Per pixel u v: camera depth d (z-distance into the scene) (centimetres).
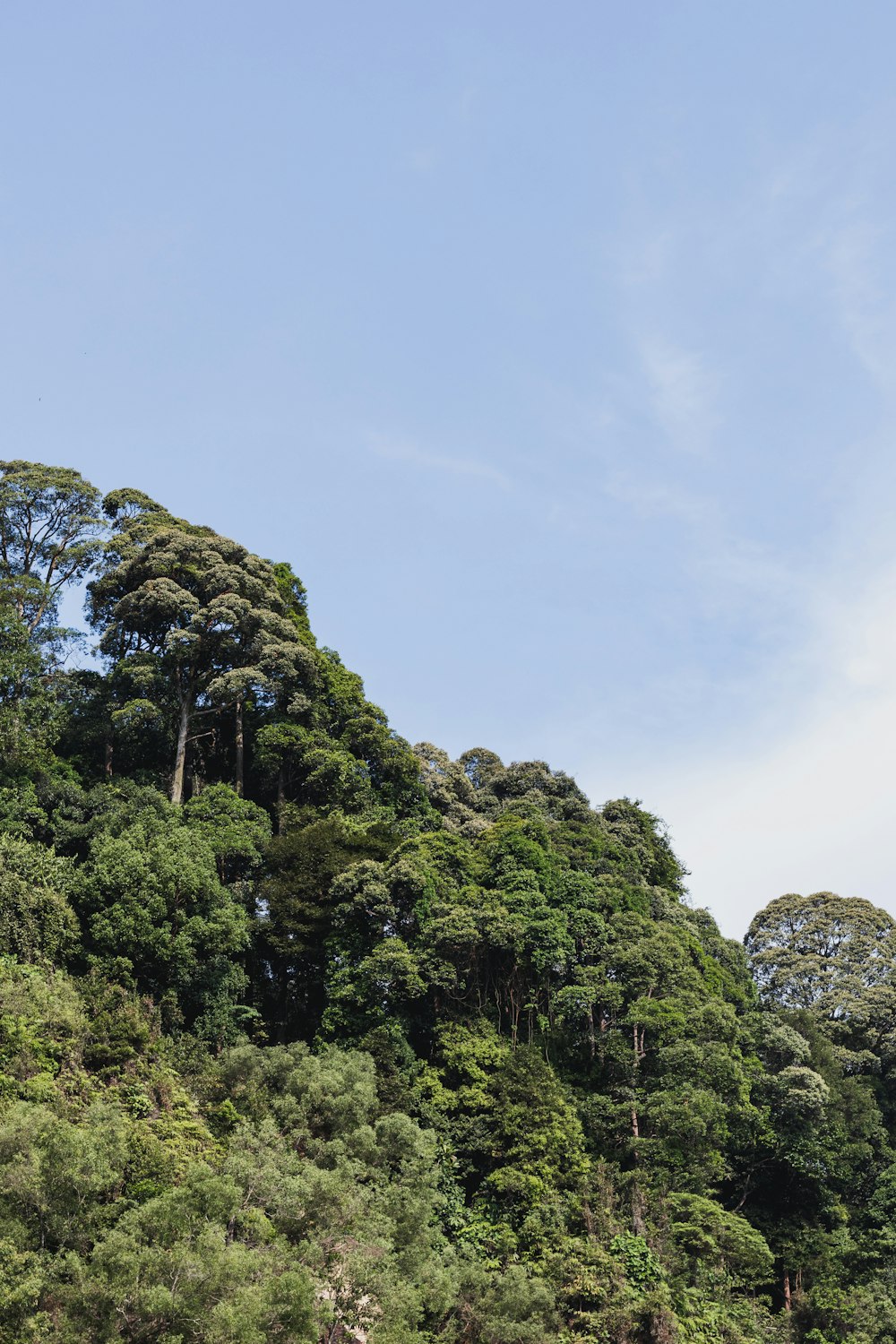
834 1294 5728
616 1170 5216
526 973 5922
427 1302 3966
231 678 7025
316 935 5916
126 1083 4378
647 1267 4700
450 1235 4762
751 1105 6181
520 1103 5203
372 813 6881
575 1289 4481
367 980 5503
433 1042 5681
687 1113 5359
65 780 6344
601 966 5950
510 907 6025
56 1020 4347
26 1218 3078
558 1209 4822
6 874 4822
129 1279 2931
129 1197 3553
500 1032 5800
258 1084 4738
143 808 6097
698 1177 5422
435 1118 5141
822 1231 6200
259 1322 2986
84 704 7144
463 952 5806
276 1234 3647
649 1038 5859
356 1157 4428
